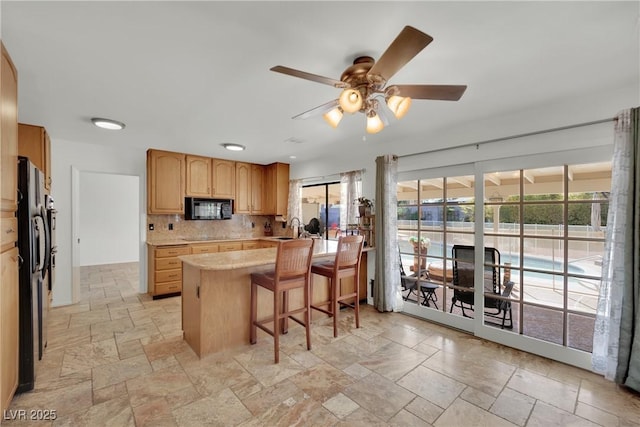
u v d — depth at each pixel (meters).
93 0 1.29
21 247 1.98
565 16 1.40
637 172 2.03
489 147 2.90
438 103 2.48
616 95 2.20
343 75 1.73
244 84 2.15
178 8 1.35
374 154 4.07
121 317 3.46
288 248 2.46
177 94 2.33
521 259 2.74
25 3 1.29
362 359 2.51
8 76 1.58
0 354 1.54
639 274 2.02
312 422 1.76
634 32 1.52
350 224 4.29
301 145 4.00
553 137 2.52
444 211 3.32
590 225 2.38
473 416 1.82
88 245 6.73
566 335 2.49
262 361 2.47
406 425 1.74
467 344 2.82
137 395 1.99
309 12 1.38
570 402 1.95
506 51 1.71
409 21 1.44
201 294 2.51
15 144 1.74
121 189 7.16
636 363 2.00
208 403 1.92
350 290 3.94
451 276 3.27
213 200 4.93
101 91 2.27
